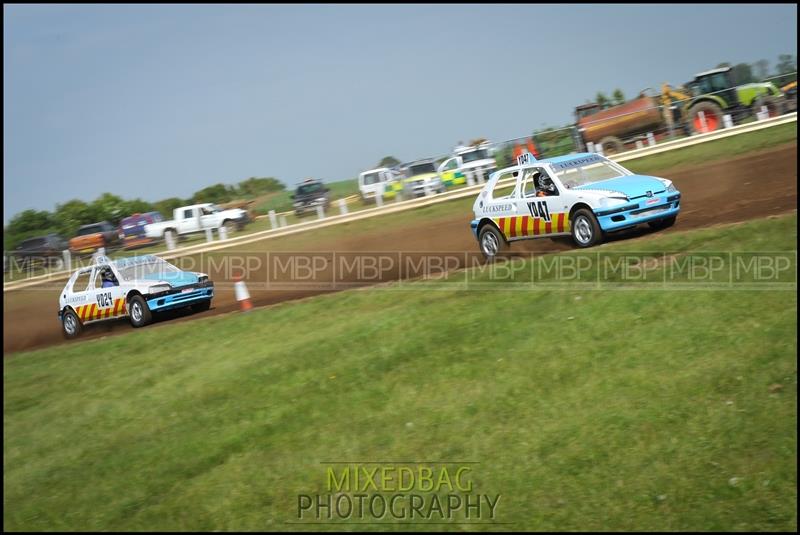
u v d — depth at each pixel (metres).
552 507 9.02
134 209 56.53
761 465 8.98
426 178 38.50
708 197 21.88
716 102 35.47
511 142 37.88
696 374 10.46
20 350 21.77
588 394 10.57
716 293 12.40
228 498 10.00
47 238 43.94
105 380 15.24
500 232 18.58
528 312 13.26
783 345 10.62
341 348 13.45
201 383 13.44
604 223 16.36
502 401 10.80
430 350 12.56
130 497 10.48
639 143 36.41
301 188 43.09
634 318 12.15
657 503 8.81
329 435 10.86
